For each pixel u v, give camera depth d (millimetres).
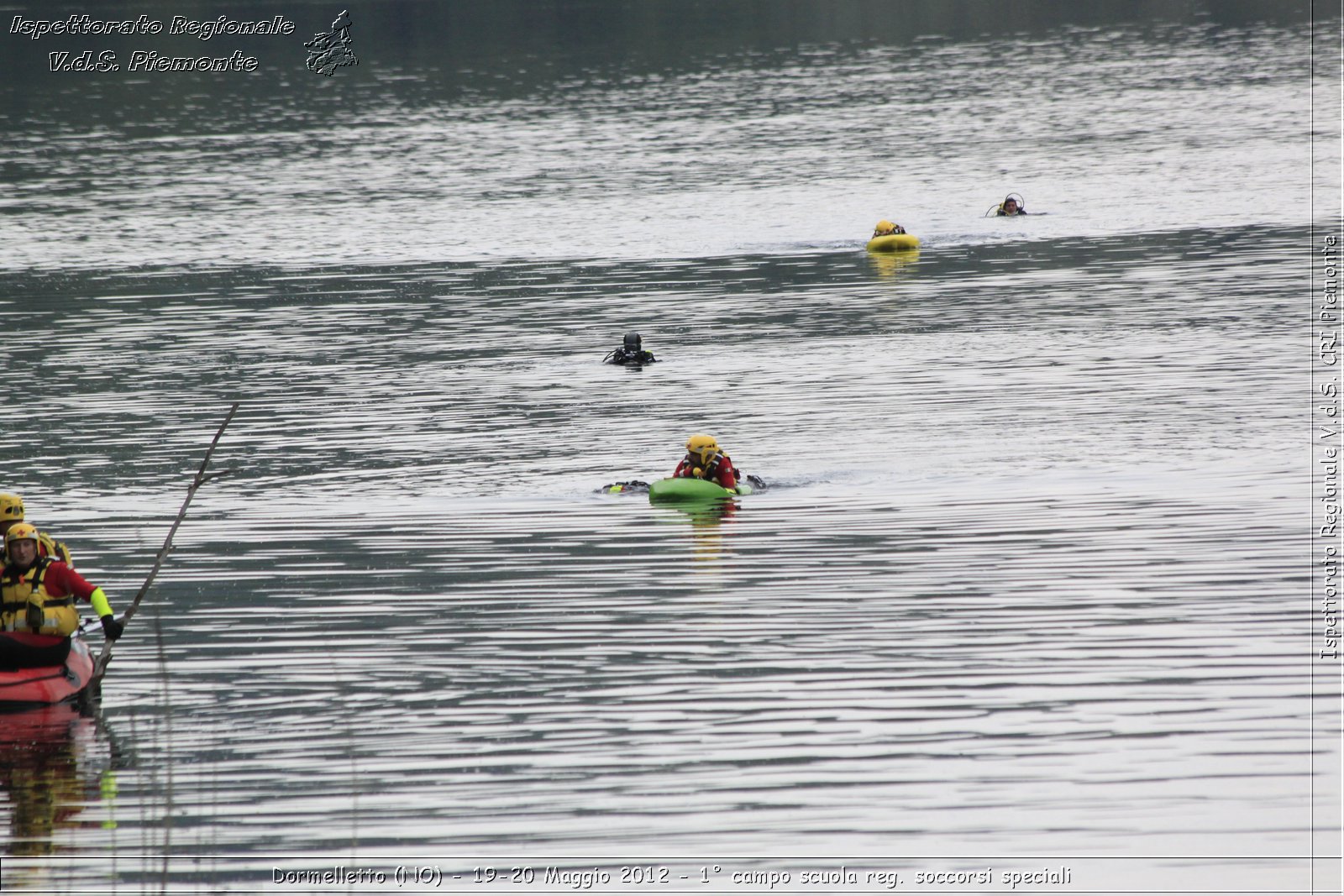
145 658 53688
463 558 65312
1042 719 46312
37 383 106312
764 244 170500
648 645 53781
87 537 69750
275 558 65938
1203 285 133000
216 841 40406
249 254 169500
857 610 56875
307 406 98375
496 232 183250
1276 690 47844
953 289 138125
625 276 151875
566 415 95062
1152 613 55500
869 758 44062
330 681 51031
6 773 44500
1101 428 86188
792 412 93625
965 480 76500
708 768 43750
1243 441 82000
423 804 42125
